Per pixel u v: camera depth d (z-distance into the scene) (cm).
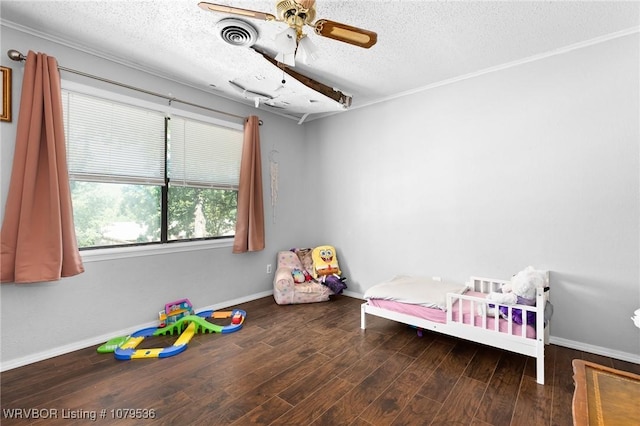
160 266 289
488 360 224
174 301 299
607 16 204
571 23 212
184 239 316
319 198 429
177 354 233
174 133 302
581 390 101
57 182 213
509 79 272
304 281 381
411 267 341
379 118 364
